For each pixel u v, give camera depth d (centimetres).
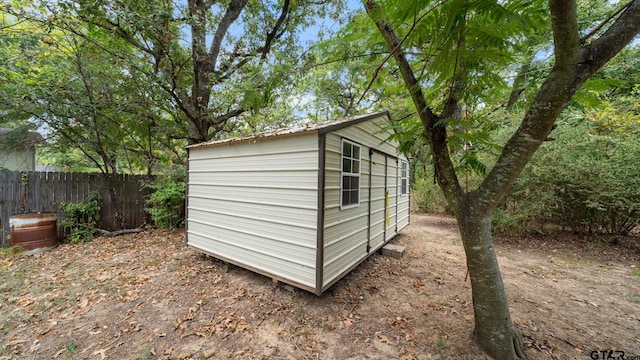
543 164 554
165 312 278
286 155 318
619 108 594
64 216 546
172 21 533
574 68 156
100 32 514
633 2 156
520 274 394
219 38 690
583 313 281
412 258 468
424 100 222
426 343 230
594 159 520
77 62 536
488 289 212
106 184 605
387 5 137
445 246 553
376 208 461
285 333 246
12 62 496
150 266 408
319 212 285
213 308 288
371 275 385
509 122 641
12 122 560
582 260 459
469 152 243
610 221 546
